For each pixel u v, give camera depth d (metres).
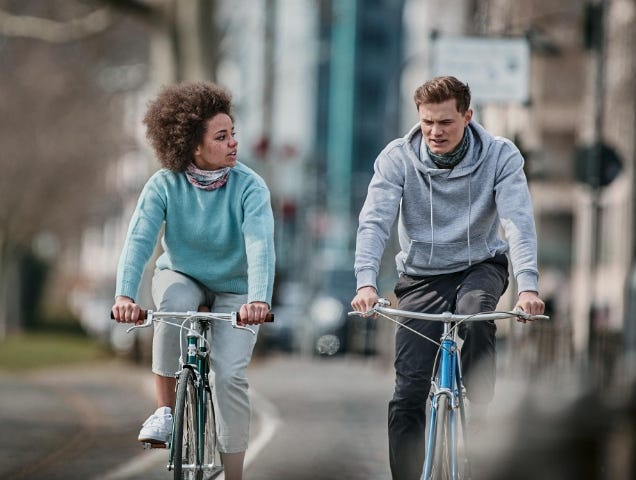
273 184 33.88
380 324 29.69
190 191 7.94
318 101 126.94
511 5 22.00
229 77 35.59
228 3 32.75
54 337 56.47
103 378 24.59
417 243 7.76
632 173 25.83
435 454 7.14
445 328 7.36
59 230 56.50
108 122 52.28
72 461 11.66
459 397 7.46
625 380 17.64
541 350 21.53
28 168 53.06
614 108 27.14
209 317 7.60
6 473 10.83
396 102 37.50
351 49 127.06
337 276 45.25
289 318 41.03
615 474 10.68
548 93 47.16
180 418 7.39
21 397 18.98
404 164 7.72
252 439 12.75
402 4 129.00
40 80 51.03
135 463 11.05
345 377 23.94
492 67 18.88
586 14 21.53
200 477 7.86
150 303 28.17
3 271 57.22
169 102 7.83
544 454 11.12
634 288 21.59
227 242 7.96
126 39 41.88
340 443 12.52
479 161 7.64
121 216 58.09
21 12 33.25
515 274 7.47
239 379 7.95
